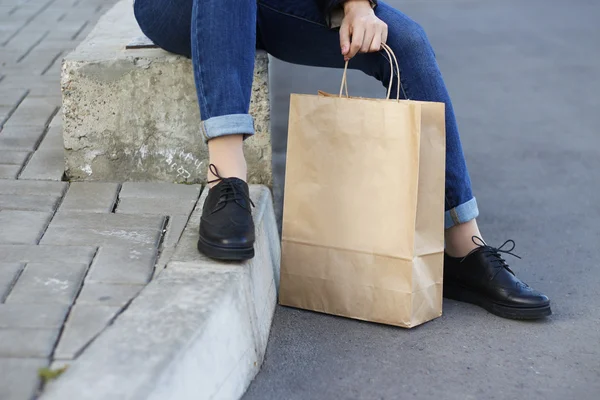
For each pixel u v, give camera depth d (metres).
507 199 3.39
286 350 2.15
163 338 1.67
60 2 4.77
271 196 2.69
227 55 2.09
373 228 2.25
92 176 2.69
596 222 3.16
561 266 2.77
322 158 2.28
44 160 2.75
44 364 1.59
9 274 1.96
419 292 2.25
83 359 1.59
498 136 4.09
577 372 2.05
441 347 2.17
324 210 2.30
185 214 2.40
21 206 2.41
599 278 2.66
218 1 2.09
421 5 6.72
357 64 2.51
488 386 1.98
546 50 5.55
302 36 2.49
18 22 4.36
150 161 2.68
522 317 2.32
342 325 2.30
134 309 1.79
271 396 1.92
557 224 3.14
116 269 2.01
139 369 1.56
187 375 1.64
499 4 6.80
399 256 2.22
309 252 2.34
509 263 2.80
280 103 4.57
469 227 2.45
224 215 2.03
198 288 1.90
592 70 5.12
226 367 1.83
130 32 2.98
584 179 3.58
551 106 4.52
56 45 3.95
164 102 2.65
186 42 2.50
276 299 2.42
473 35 5.89
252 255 2.04
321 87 4.85
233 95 2.08
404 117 2.16
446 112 2.38
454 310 2.41
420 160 2.19
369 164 2.23
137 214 2.39
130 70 2.63
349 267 2.30
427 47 2.38
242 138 2.13
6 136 2.90
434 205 2.26
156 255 2.11
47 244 2.15
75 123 2.65
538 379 2.02
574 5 6.77
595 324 2.32
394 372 2.04
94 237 2.21
